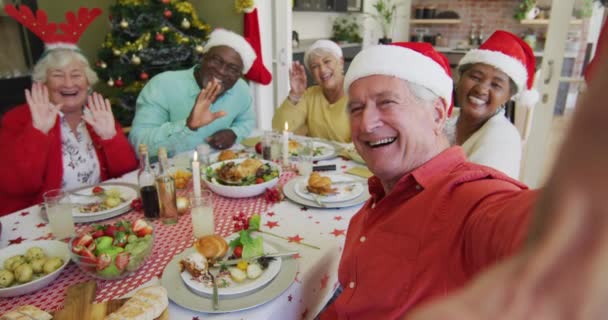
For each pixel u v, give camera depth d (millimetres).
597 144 153
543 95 2438
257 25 3439
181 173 1478
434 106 819
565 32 2289
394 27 6562
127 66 3219
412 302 641
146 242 931
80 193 1359
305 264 952
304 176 1547
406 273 656
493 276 198
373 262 719
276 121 2402
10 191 1447
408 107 789
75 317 711
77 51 1679
